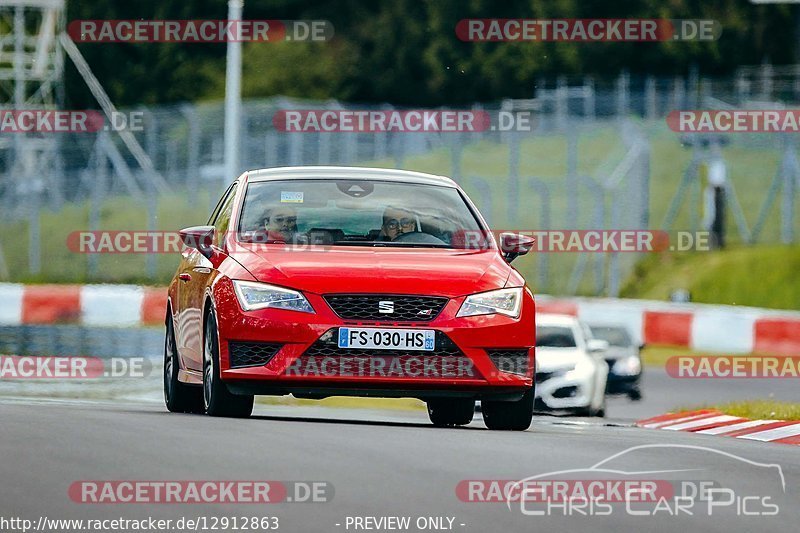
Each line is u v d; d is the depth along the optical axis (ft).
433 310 110.63
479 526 65.67
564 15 637.71
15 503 67.26
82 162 461.78
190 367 124.77
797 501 76.64
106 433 93.45
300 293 110.32
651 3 632.79
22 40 573.74
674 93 451.53
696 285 406.41
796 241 440.86
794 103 479.41
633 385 233.55
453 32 654.12
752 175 478.59
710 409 158.71
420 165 492.95
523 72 640.99
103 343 226.99
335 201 123.13
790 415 149.69
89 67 649.20
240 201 123.34
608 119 411.34
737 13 640.99
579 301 328.90
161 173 451.53
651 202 457.68
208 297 116.67
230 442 89.66
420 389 109.91
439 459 84.94
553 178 467.93
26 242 467.93
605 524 67.46
